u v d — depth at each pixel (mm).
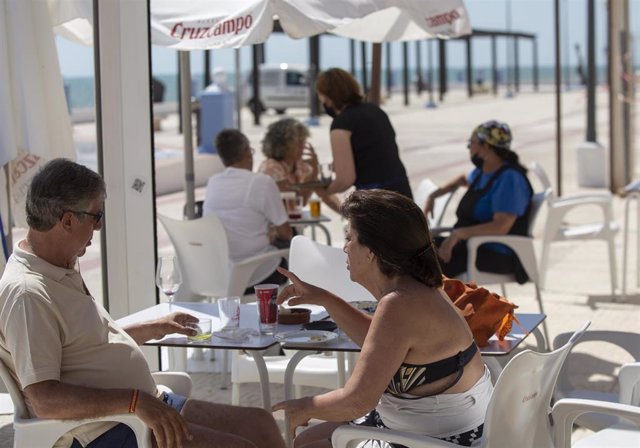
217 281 5996
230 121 18875
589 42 14328
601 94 50719
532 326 3867
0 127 4977
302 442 3391
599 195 7637
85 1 5516
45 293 3000
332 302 3516
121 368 3186
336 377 4480
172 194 14906
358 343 3479
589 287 8133
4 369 3086
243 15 5402
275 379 4543
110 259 5066
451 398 3033
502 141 6191
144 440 3055
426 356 2994
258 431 3408
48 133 5215
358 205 3107
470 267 6148
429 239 3094
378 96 8320
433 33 6133
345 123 6348
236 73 18578
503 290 6844
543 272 7828
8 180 5316
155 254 5078
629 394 3568
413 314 2975
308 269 5012
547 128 27984
